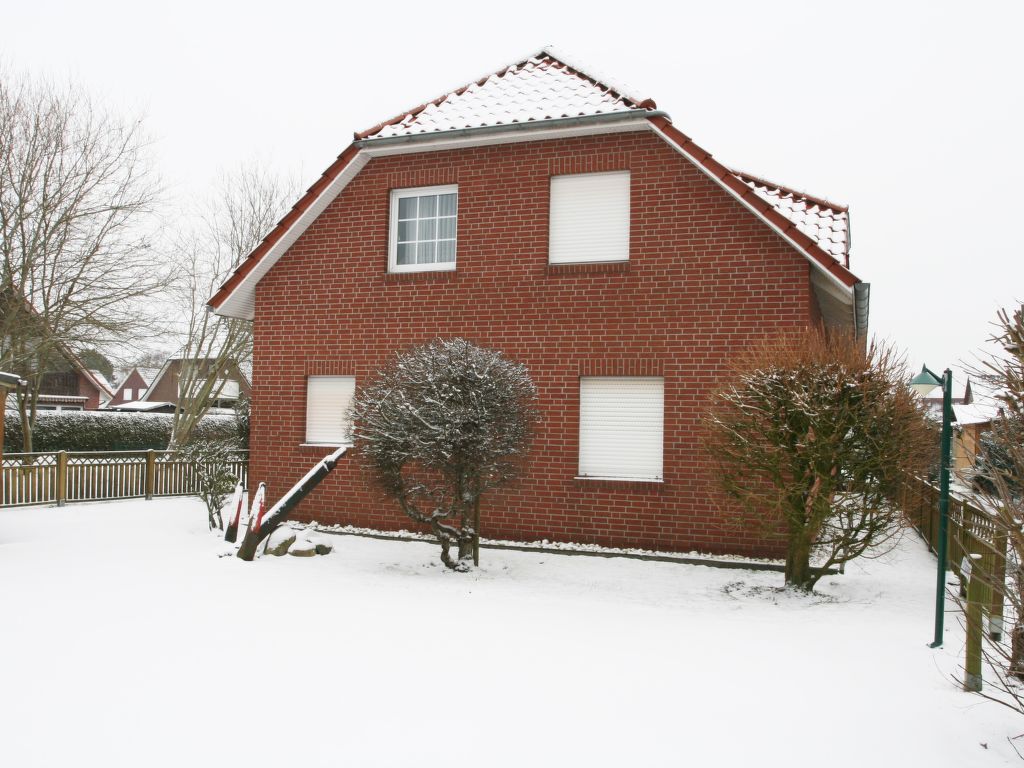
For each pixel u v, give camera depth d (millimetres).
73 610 7477
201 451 14289
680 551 11500
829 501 8656
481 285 12805
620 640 6840
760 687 5590
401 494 10180
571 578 10031
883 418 8539
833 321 13773
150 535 12398
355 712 4977
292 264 14086
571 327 12234
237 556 10266
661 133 11602
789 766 4301
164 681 5500
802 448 8648
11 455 15625
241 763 4227
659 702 5254
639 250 11961
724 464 9562
